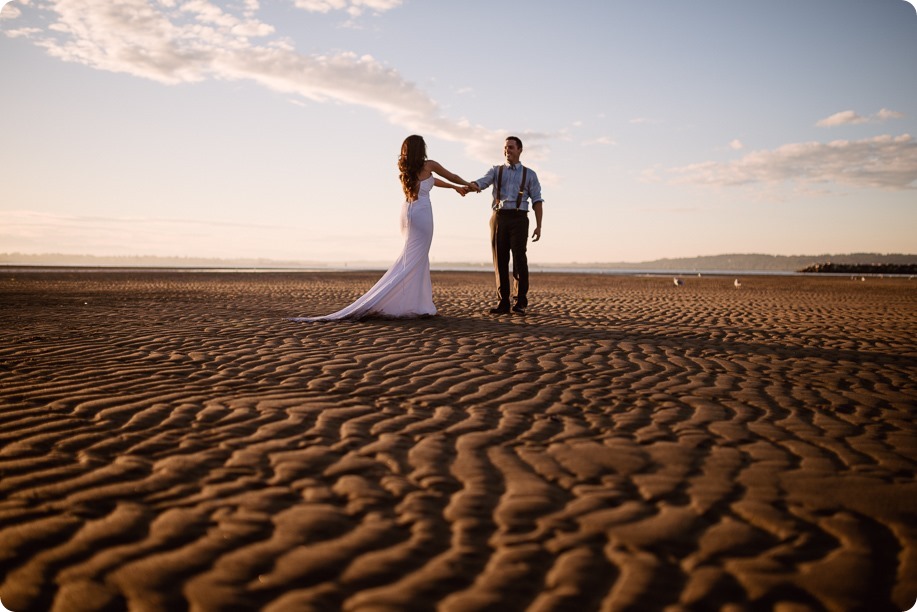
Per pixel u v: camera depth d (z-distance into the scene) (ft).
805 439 9.68
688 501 7.10
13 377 13.20
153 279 71.92
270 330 20.88
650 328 23.67
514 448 9.02
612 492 7.36
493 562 5.61
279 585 5.20
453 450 8.88
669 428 10.17
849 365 16.33
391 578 5.32
